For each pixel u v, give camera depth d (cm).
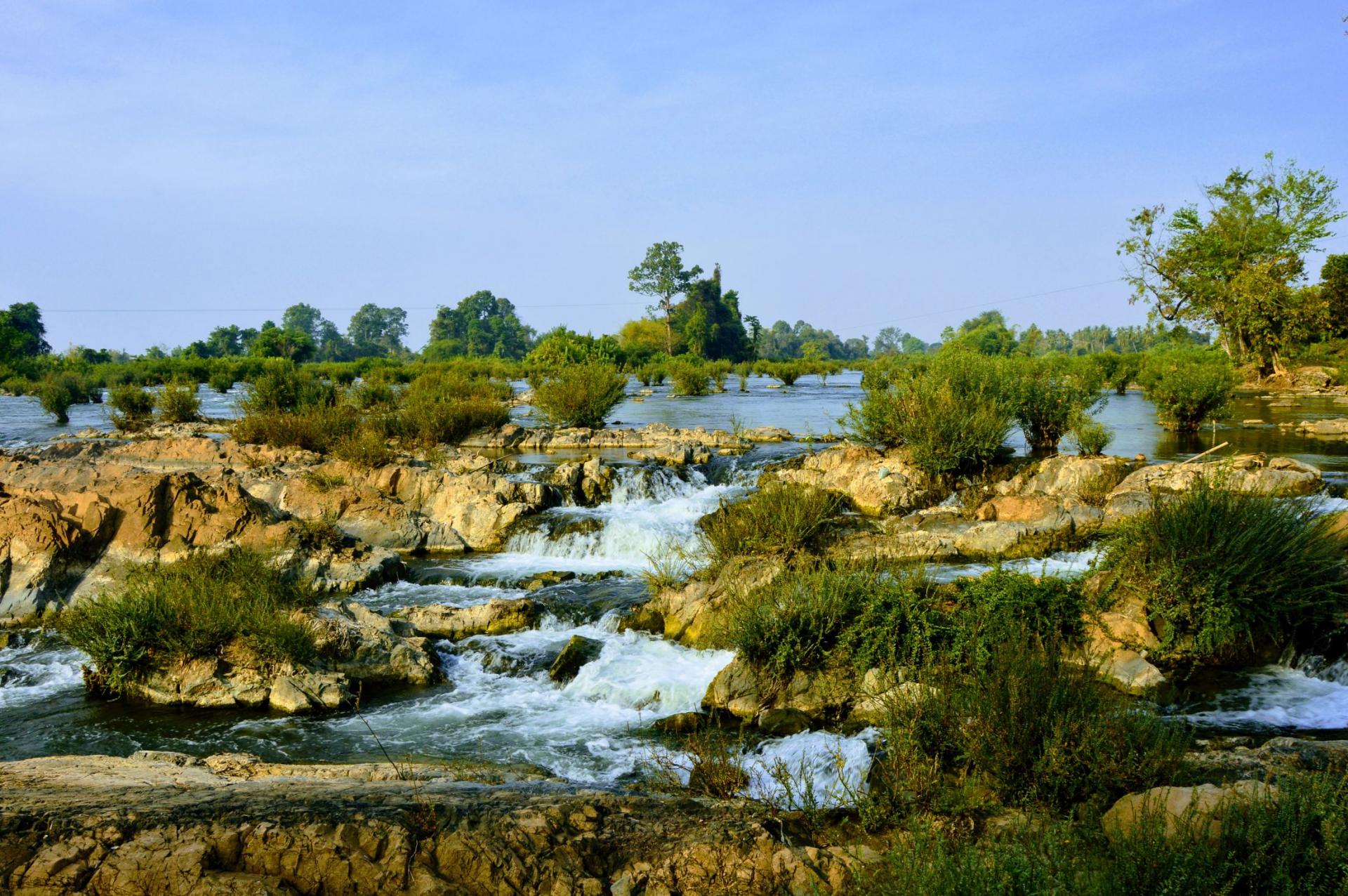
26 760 827
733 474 2305
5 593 1454
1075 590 1084
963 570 1382
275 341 9862
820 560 1273
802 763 838
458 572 1686
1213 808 580
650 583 1415
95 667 1207
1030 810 645
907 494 1817
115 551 1535
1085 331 18200
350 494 1930
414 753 973
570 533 1844
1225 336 5197
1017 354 2756
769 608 1073
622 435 2970
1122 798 647
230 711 1114
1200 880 487
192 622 1164
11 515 1514
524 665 1244
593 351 6253
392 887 542
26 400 5838
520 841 587
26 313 12706
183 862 532
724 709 1041
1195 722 916
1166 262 5212
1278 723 912
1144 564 1102
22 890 514
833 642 1046
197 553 1479
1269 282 4769
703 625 1261
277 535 1598
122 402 3850
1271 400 3934
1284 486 1616
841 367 7850
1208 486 1159
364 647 1203
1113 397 4516
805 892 566
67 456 2472
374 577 1595
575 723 1055
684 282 12544
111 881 521
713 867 586
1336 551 1101
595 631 1345
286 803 615
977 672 841
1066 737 715
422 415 2953
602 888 564
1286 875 479
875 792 732
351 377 7369
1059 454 2116
